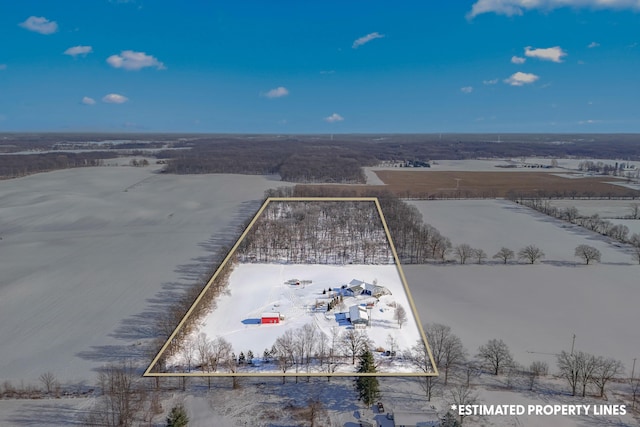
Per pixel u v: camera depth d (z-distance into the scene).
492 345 71.31
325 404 59.44
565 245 131.00
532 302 92.19
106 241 134.62
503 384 64.25
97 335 79.06
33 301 92.94
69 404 60.28
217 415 57.59
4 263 115.25
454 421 52.62
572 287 100.06
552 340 77.25
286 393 61.78
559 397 61.22
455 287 99.56
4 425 56.06
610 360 70.31
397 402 59.22
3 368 69.50
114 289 98.50
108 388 62.69
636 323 83.69
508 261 117.12
